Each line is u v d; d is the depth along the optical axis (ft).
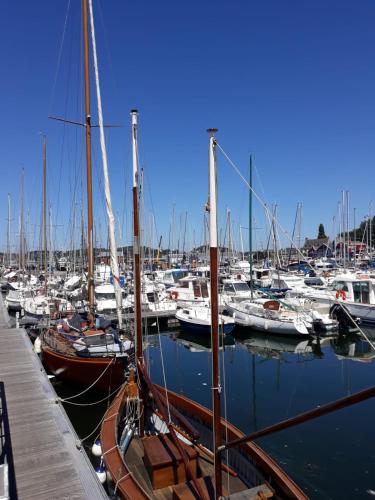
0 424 21.84
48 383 32.50
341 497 23.35
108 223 37.63
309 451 28.66
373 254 167.63
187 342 66.59
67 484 18.95
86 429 32.81
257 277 120.37
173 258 161.48
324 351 60.44
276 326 66.18
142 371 24.66
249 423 33.88
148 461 20.47
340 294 74.13
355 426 32.53
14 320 66.64
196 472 20.36
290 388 43.04
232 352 60.18
